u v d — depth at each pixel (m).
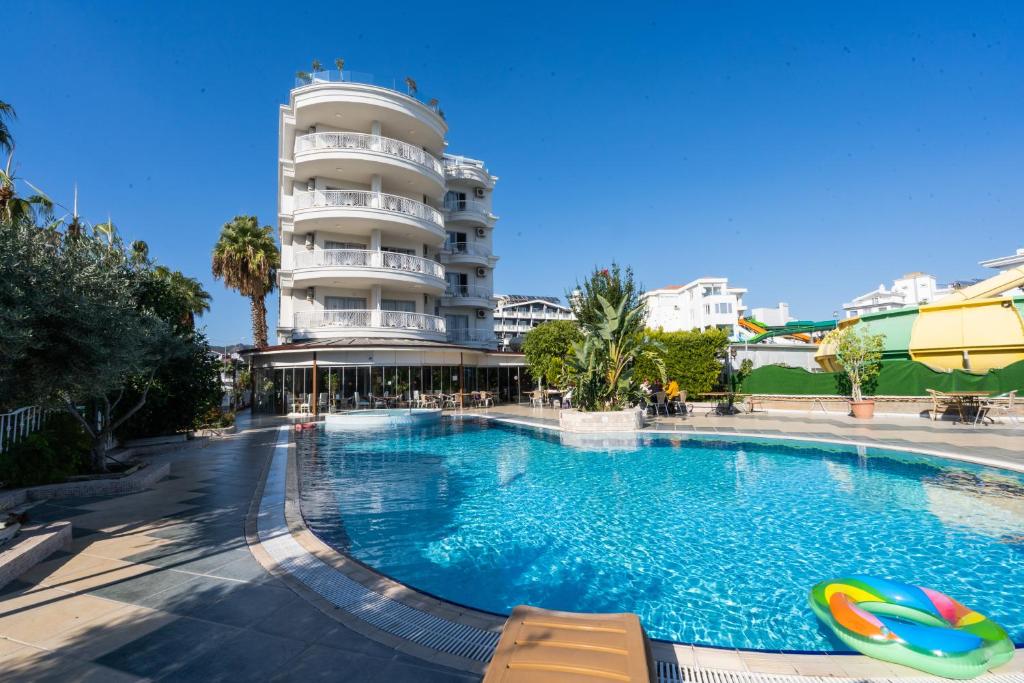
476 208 37.41
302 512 7.76
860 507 7.82
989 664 3.23
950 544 6.23
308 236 28.17
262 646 3.55
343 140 27.28
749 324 43.97
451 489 9.47
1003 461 9.78
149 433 14.68
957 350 18.59
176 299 14.33
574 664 2.39
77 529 6.38
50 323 6.02
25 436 9.03
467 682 3.10
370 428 18.92
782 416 19.44
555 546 6.51
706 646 3.60
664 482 9.78
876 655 3.43
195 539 5.96
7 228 5.60
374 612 4.08
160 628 3.81
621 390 16.92
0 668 3.28
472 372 29.98
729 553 6.19
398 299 30.48
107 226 10.86
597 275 20.06
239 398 32.62
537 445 14.42
